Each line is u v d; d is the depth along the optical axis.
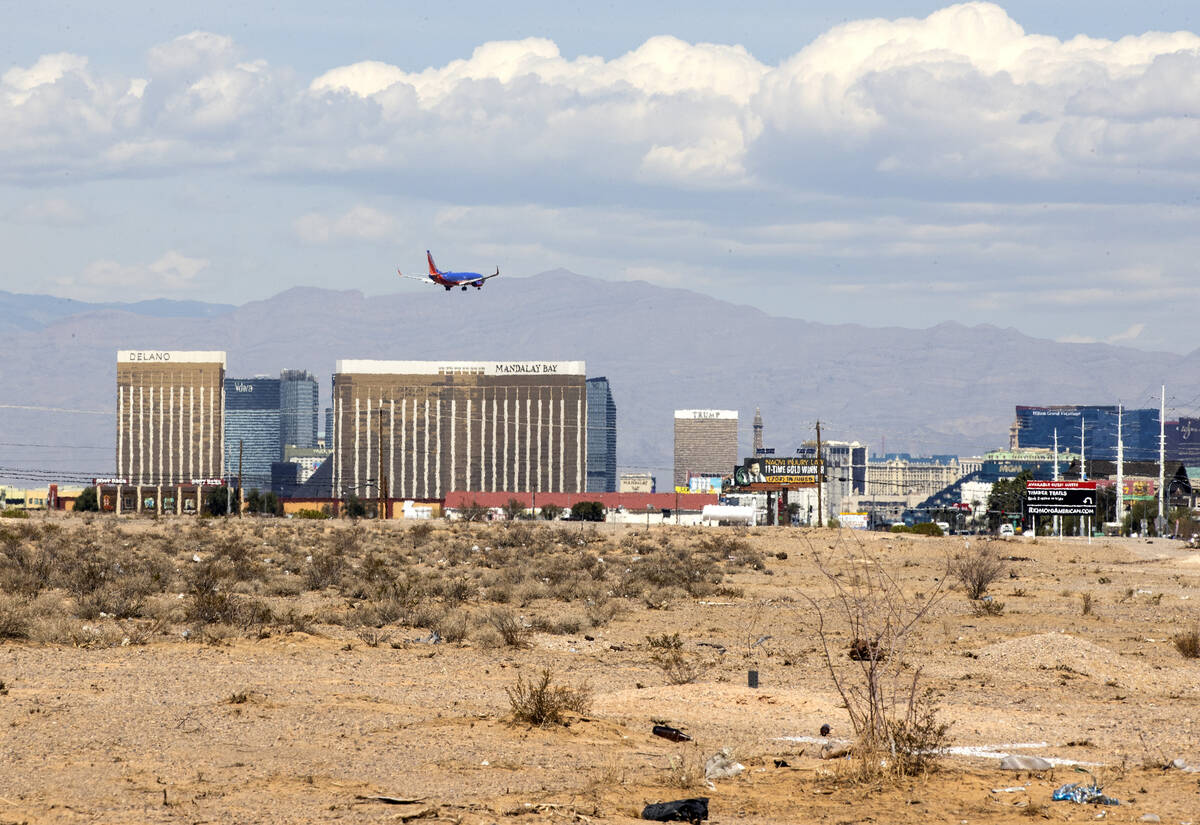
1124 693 95.56
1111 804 53.03
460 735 67.88
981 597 198.38
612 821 49.38
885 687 94.62
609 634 135.75
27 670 90.19
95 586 154.38
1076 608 181.38
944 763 62.94
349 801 51.47
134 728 67.56
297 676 92.25
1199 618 167.00
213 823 47.44
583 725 72.12
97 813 48.69
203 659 100.31
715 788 56.19
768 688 90.75
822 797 54.38
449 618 134.75
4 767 56.97
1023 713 83.00
